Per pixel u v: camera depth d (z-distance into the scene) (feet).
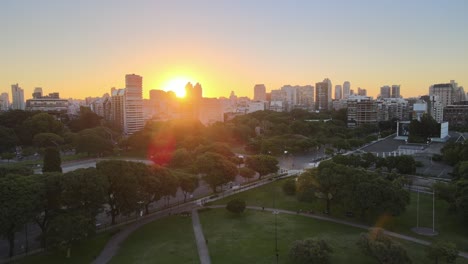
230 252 258.57
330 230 301.02
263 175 513.04
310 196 340.18
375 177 326.85
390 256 211.41
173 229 308.81
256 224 319.47
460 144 573.33
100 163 317.83
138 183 319.68
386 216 330.54
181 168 528.22
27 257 253.44
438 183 355.36
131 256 254.06
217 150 579.89
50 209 277.23
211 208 370.94
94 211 283.59
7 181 256.11
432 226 305.94
